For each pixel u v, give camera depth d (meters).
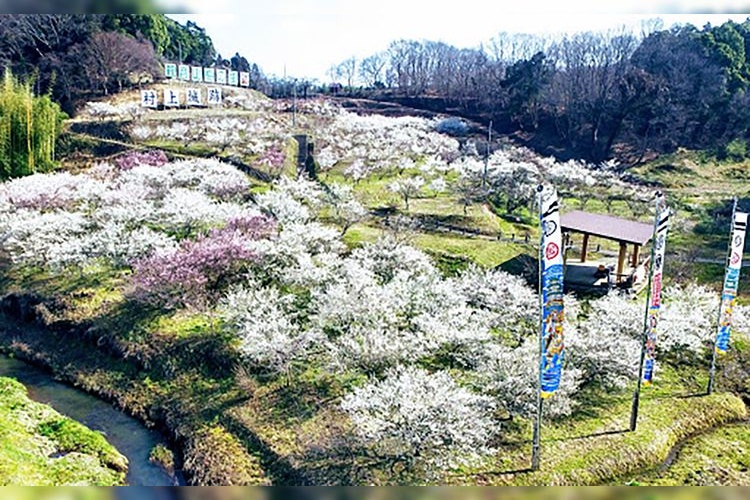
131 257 31.20
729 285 22.14
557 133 70.44
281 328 24.20
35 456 18.91
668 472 18.36
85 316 29.00
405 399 17.97
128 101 66.12
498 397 20.44
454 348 23.41
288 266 30.44
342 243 33.97
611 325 24.28
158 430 22.50
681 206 47.03
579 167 53.91
